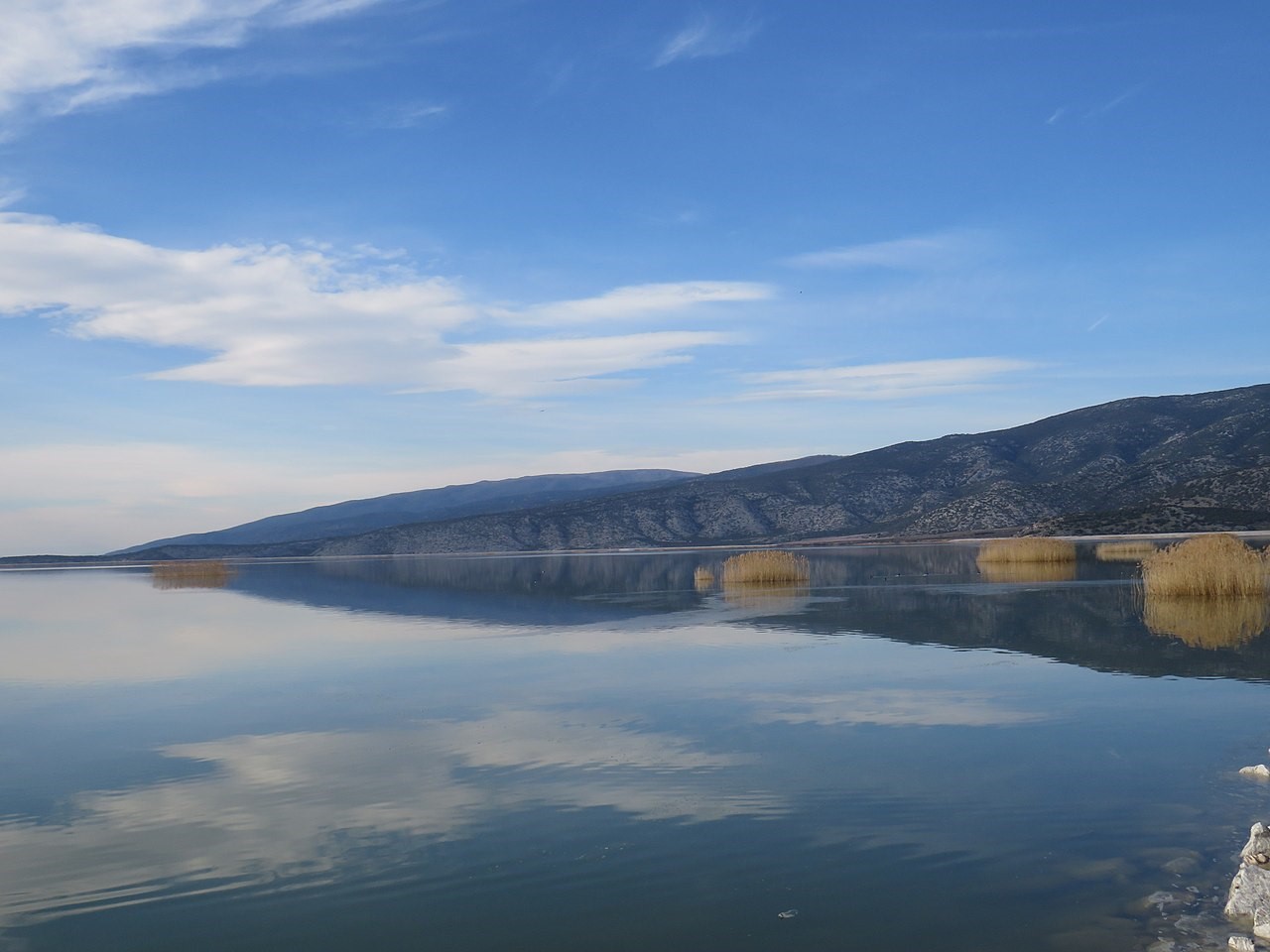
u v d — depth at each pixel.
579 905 7.34
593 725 13.34
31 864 8.52
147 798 10.53
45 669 20.77
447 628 26.81
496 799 10.05
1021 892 7.31
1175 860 7.82
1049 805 9.27
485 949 6.67
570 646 21.86
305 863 8.38
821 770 10.73
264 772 11.51
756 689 15.57
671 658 19.22
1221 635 20.22
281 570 90.06
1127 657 17.61
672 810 9.50
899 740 11.98
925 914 7.00
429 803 9.99
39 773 11.76
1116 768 10.45
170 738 13.55
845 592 34.69
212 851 8.75
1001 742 11.73
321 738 13.20
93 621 33.03
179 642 25.58
